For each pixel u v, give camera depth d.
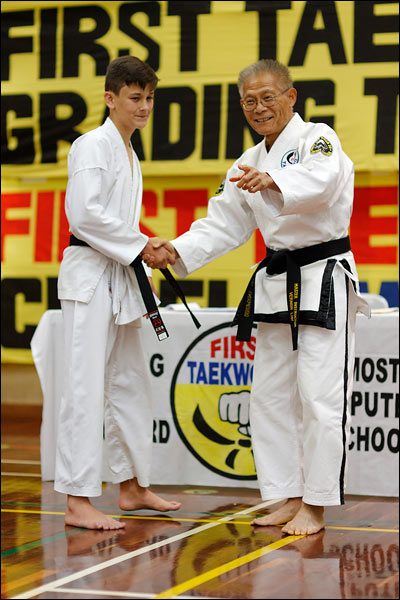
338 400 5.85
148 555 5.22
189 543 5.53
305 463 5.88
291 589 4.51
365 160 10.78
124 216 6.20
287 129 6.02
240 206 6.41
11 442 10.16
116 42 11.60
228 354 7.31
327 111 10.87
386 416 7.04
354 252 11.02
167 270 6.46
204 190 11.59
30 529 5.94
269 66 5.95
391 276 10.90
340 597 4.37
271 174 5.66
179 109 11.38
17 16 11.94
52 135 11.87
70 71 11.77
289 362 6.13
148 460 6.50
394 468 7.03
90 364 6.07
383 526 6.05
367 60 10.77
